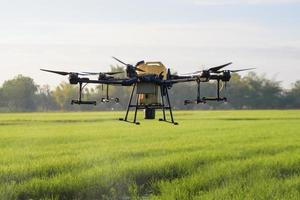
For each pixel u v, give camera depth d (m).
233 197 14.16
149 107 15.10
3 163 21.14
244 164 19.89
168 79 15.37
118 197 15.74
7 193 15.10
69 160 21.67
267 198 14.30
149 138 35.62
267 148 27.17
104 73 15.00
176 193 15.00
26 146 29.86
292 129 46.97
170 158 21.75
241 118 81.88
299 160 21.17
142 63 15.60
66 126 56.81
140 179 18.25
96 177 17.11
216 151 25.05
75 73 14.66
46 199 14.76
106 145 29.83
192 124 59.47
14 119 81.56
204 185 16.42
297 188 15.69
